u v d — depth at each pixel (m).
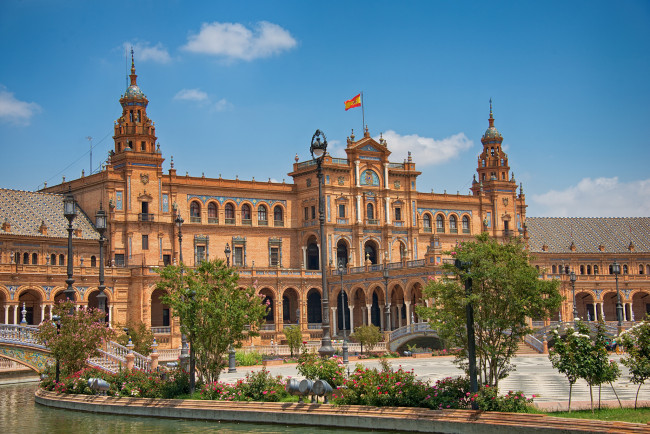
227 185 109.25
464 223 129.25
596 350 32.12
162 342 91.00
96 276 91.00
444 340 34.91
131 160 100.25
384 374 34.25
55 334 46.25
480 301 32.78
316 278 108.88
